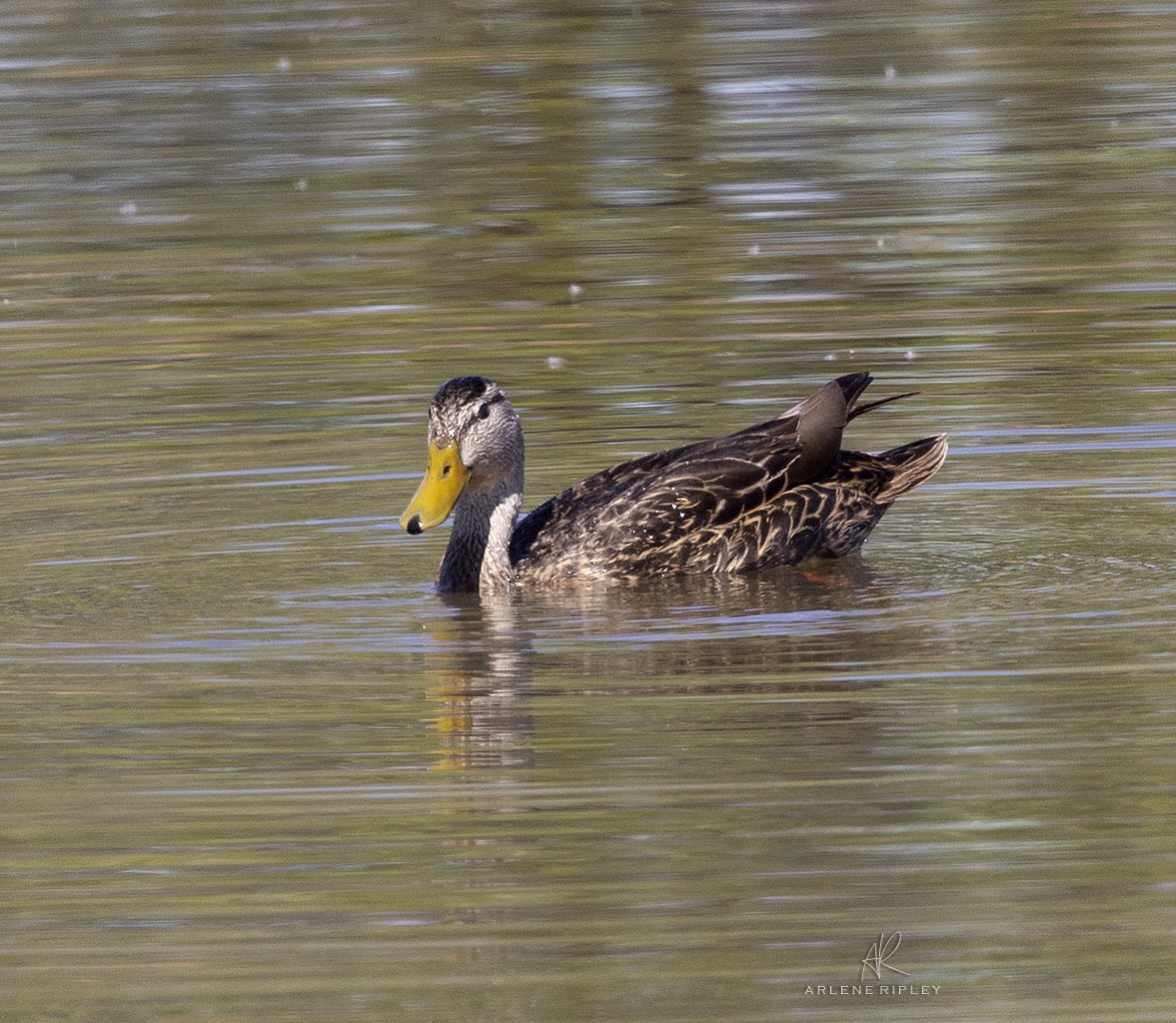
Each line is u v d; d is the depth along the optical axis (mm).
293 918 9750
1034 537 15078
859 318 20266
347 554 15188
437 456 14508
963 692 12047
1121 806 10531
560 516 14984
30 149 26922
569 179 25297
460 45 31266
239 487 16547
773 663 12680
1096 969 9125
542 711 12008
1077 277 21266
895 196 24203
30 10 34062
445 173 25578
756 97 28250
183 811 10789
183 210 24609
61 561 14961
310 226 23938
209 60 30734
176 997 9102
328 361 19625
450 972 9234
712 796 10789
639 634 13383
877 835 10312
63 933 9664
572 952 9391
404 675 12711
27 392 18953
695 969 9211
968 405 18000
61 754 11523
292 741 11664
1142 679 12125
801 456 15000
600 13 33094
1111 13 32281
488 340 20016
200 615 13891
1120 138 25953
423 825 10594
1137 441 17000
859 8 33219
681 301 20953
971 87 28375
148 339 20422
